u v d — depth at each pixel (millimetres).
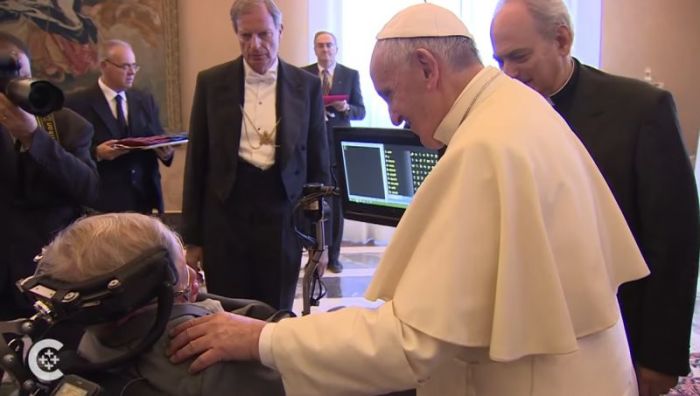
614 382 972
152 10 4766
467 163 876
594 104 1364
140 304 870
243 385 990
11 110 1632
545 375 913
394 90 986
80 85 4762
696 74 5191
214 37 4941
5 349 801
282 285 2154
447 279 838
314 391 903
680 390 2406
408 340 851
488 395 946
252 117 2121
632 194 1322
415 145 1430
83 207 1948
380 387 884
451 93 965
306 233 2074
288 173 2105
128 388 927
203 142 2182
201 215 2201
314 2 4852
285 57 4910
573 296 888
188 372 941
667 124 1298
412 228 923
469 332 841
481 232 853
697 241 1293
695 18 5133
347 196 1636
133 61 3176
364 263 4387
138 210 3072
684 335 1298
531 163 866
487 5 4863
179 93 4906
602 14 5074
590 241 903
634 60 5152
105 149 2791
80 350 963
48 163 1745
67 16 4680
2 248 1743
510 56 1350
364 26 4906
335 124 4059
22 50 1690
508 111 919
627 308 1370
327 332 896
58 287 825
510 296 833
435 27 950
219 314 991
